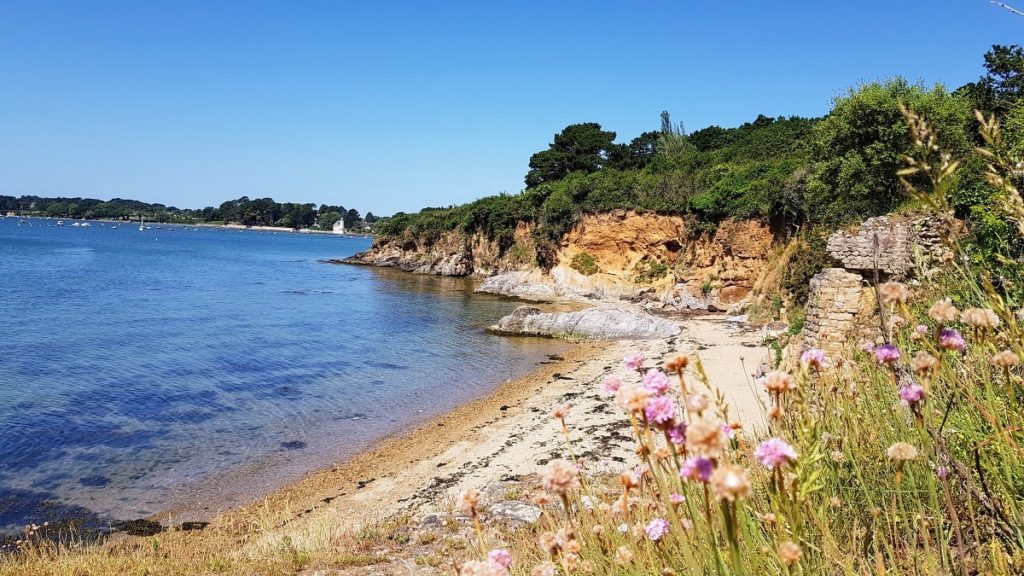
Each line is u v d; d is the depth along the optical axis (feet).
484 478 51.47
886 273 47.11
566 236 189.98
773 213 134.00
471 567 7.71
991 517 8.68
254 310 156.46
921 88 92.84
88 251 347.97
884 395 11.61
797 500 6.63
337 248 526.16
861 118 94.17
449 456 58.95
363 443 64.75
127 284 203.72
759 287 133.80
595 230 182.19
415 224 286.46
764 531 8.50
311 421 71.56
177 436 65.57
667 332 116.57
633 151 288.51
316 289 205.46
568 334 122.93
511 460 55.47
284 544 35.53
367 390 85.35
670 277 163.02
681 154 216.33
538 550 14.97
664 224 165.89
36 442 61.98
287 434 67.05
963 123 74.13
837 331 46.75
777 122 227.61
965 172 22.82
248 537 40.22
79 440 63.21
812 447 7.07
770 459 6.57
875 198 95.96
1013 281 15.19
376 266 295.48
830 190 106.32
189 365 96.12
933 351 8.23
